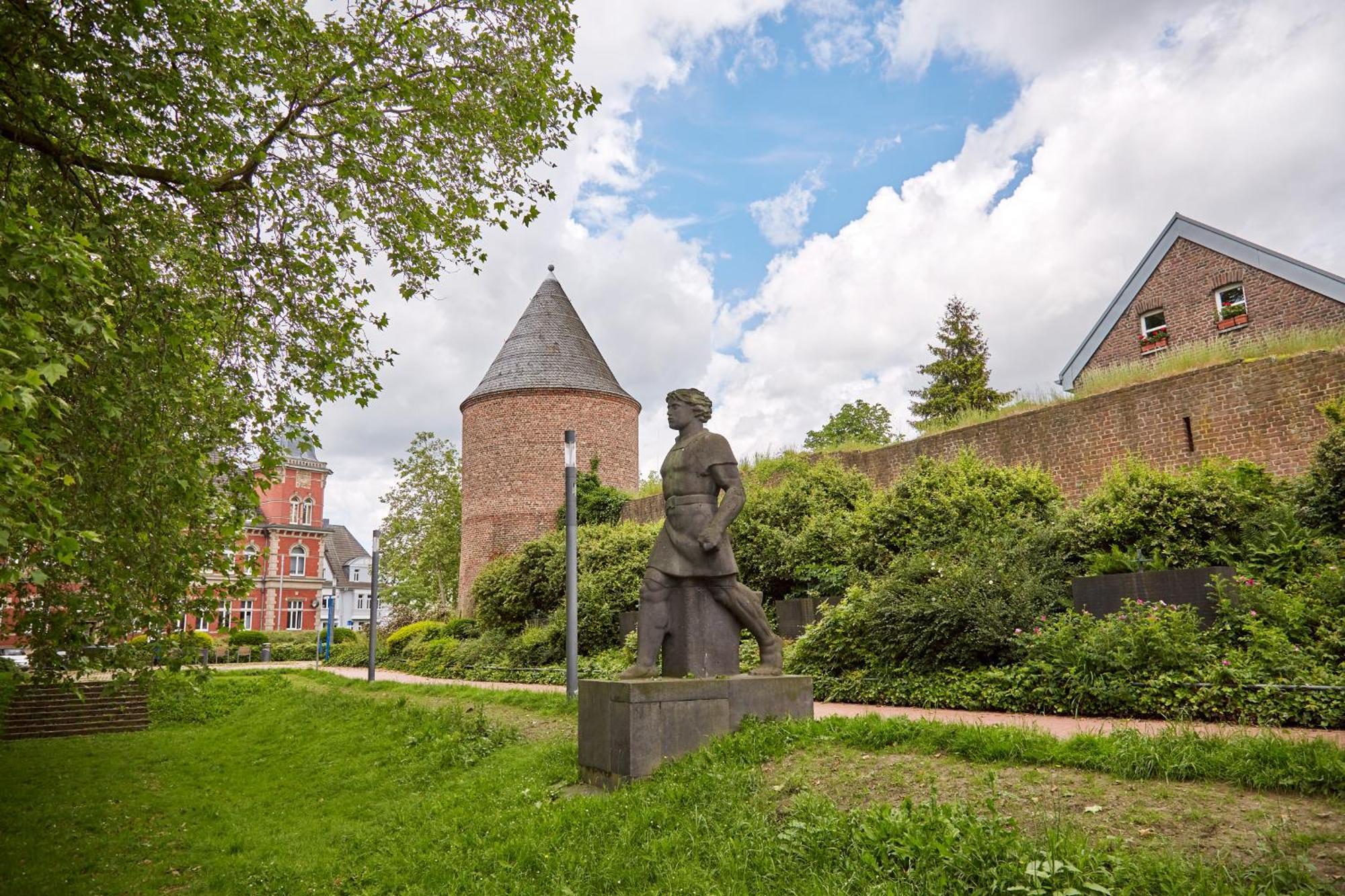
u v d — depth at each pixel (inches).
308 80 339.0
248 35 338.3
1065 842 167.3
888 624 438.6
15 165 291.7
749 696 302.2
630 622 764.6
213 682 940.0
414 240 407.5
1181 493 482.0
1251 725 285.4
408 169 397.1
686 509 318.3
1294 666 299.1
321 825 370.6
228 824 403.5
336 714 682.2
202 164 339.3
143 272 292.0
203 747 685.9
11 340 217.0
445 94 369.7
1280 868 147.2
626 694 279.3
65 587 381.4
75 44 291.3
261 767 565.3
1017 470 633.0
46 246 218.8
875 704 420.5
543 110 395.2
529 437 1456.7
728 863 197.9
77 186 292.8
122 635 347.9
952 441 789.9
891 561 575.2
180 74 309.3
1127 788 193.8
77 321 231.6
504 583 1007.0
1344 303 809.5
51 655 367.2
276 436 373.7
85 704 809.5
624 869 213.2
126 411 298.7
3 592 323.3
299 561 2726.4
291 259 370.0
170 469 315.0
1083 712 339.3
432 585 2063.2
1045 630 377.4
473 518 1478.8
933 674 412.2
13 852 381.1
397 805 370.9
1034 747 224.8
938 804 199.2
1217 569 364.8
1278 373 571.5
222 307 319.3
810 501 752.3
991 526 554.6
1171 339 967.6
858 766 238.5
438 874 253.6
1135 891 149.4
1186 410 621.0
